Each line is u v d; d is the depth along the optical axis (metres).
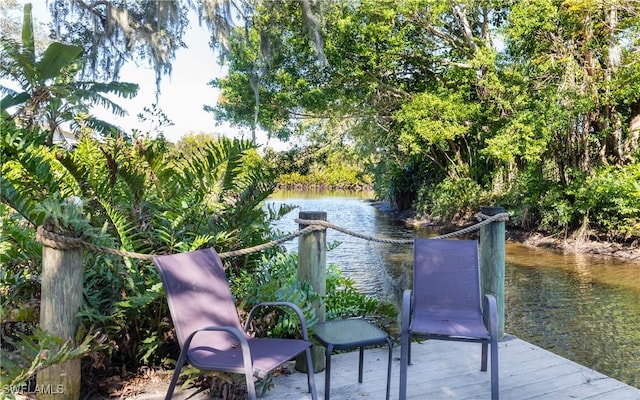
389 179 22.16
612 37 10.72
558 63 11.50
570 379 2.88
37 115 6.75
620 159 11.98
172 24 8.81
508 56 13.08
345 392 2.69
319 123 17.86
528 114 11.90
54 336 2.12
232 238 3.25
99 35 8.59
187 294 2.34
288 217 13.71
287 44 13.51
